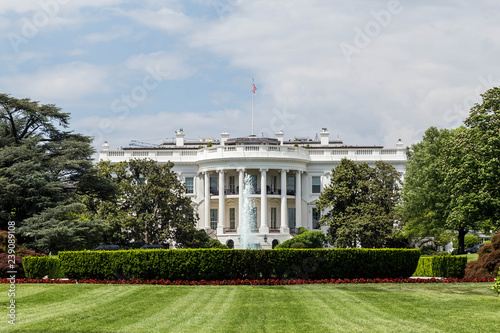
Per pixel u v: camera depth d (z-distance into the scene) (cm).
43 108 5359
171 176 6912
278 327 1961
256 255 3100
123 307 2366
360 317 2117
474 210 4366
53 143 5319
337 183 6831
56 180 5116
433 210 5834
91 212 6581
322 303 2411
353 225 6397
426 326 1973
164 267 3123
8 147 5022
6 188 4688
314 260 3158
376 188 6656
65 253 3244
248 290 2797
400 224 6625
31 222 4622
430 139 6125
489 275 3328
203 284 3042
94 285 3047
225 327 1966
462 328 1948
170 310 2286
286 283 3066
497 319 2092
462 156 4706
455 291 2864
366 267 3203
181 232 6706
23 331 1939
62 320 2103
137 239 6588
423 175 5847
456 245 8269
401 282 3186
